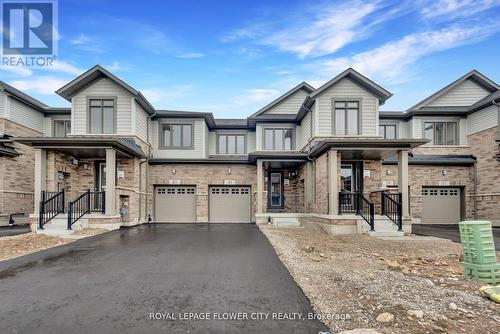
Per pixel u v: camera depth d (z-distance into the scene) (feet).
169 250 25.88
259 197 49.80
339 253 25.16
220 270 19.22
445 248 27.94
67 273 18.58
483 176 51.96
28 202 51.16
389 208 40.57
